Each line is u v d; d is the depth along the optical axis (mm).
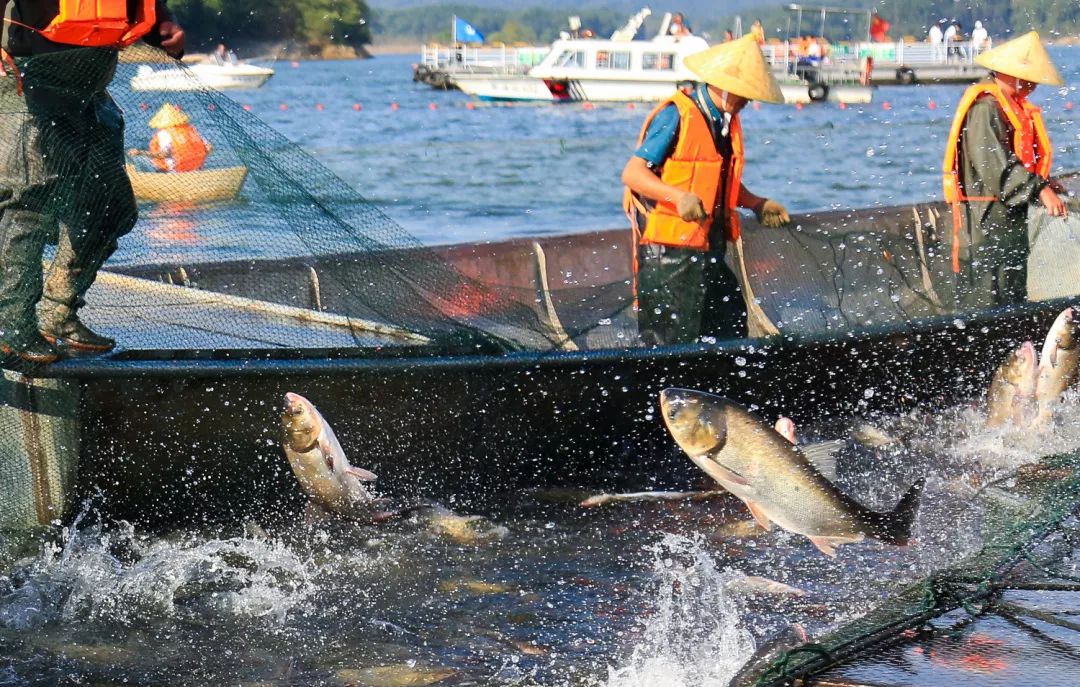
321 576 7465
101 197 7836
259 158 8336
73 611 7000
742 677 5273
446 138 45750
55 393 7707
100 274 8609
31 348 7562
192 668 6332
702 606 6879
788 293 12766
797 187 29406
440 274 8836
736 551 7684
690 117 9969
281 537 8016
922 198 27500
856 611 6684
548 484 8961
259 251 8500
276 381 8062
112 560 7629
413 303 8703
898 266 13148
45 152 7574
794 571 7324
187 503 8125
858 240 13117
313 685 6117
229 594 7199
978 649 5039
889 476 8938
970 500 7895
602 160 35344
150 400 7855
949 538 7637
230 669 6312
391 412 8383
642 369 8906
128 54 7898
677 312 10234
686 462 9234
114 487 7953
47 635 6711
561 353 8656
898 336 9875
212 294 8773
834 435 9766
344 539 7973
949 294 12438
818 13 65875
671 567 7488
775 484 6445
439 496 8641
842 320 12320
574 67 65688
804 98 59344
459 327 8797
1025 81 12375
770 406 9547
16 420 7695
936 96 62625
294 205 8453
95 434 7820
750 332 11492
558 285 12969
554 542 7941
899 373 10039
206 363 7762
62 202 7641
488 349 8750
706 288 10367
